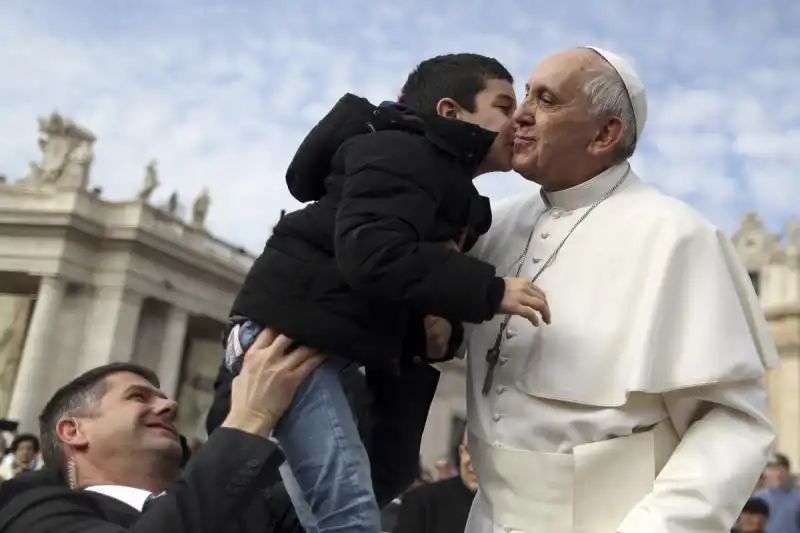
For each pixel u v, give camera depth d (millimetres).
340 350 2631
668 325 2729
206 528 2783
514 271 3143
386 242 2475
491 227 3408
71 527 3258
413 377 2924
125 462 3752
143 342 39188
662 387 2670
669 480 2621
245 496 2840
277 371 2729
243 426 2867
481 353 3070
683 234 2816
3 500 3648
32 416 35062
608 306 2824
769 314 35062
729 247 2980
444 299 2467
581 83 2936
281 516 3619
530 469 2781
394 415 2930
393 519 6031
